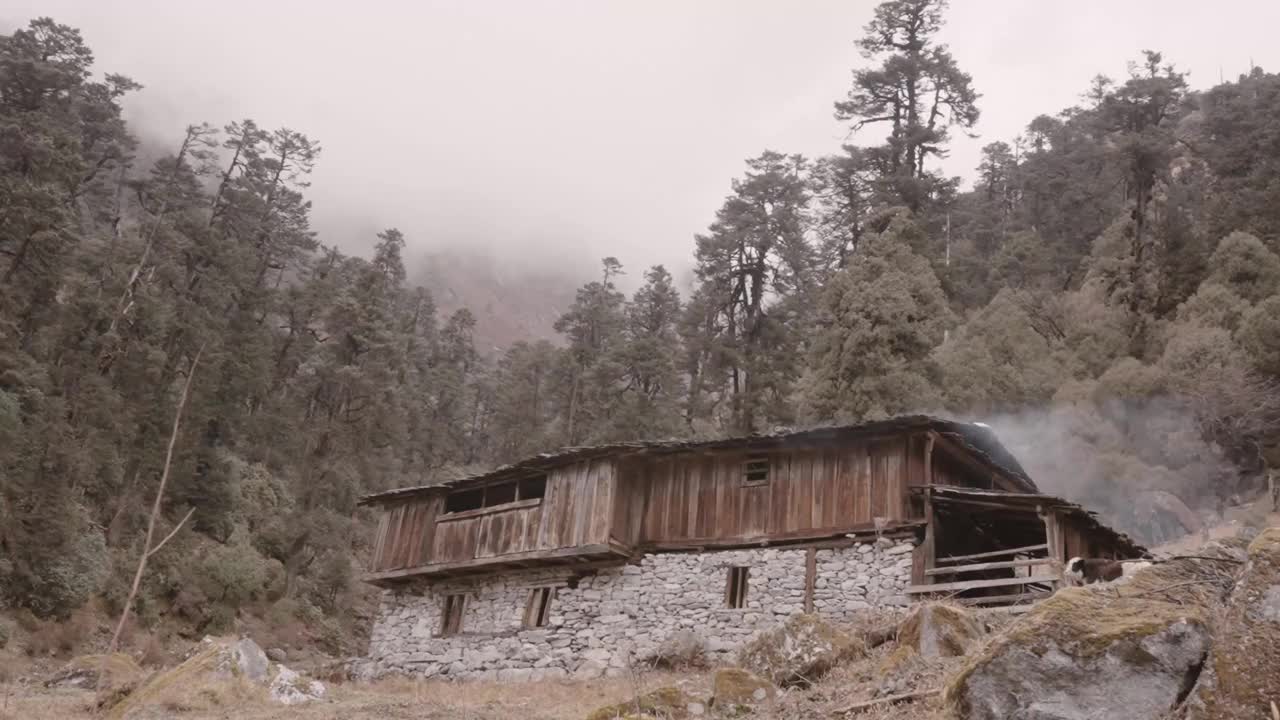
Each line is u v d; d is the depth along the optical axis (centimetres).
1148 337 4916
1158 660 898
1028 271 6419
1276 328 4291
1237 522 3722
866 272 4006
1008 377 4416
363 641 4397
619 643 2433
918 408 3575
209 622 3728
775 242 5556
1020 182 8381
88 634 3203
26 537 3225
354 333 5488
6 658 2775
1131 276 5338
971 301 6144
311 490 4878
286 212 6519
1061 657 933
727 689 1388
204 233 5125
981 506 2234
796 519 2381
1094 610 961
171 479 4222
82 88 5981
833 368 3853
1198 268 5194
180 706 1625
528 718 1552
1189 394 4209
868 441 2356
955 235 7850
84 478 3747
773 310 5591
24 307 3950
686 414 5984
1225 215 5572
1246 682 805
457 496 3006
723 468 2536
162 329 4394
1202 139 6838
